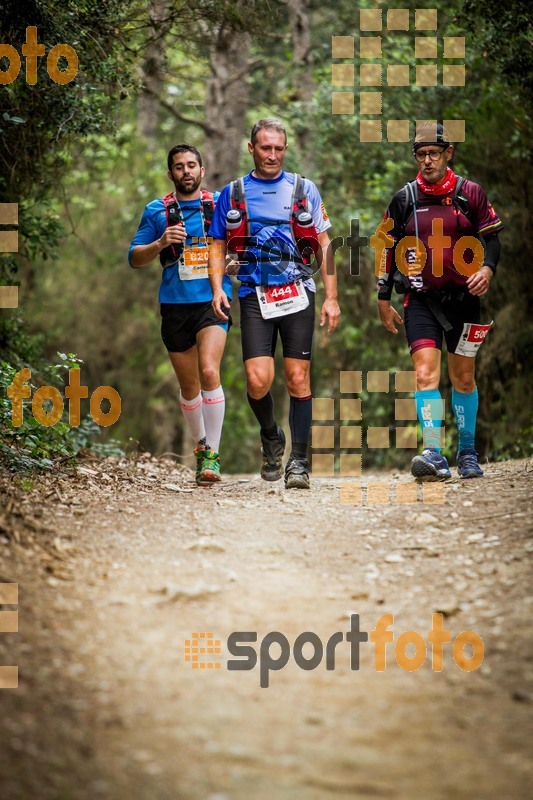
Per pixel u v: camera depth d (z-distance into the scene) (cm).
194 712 746
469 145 2731
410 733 728
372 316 3453
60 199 2700
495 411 2795
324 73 3534
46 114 1909
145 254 1560
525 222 2648
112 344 4950
